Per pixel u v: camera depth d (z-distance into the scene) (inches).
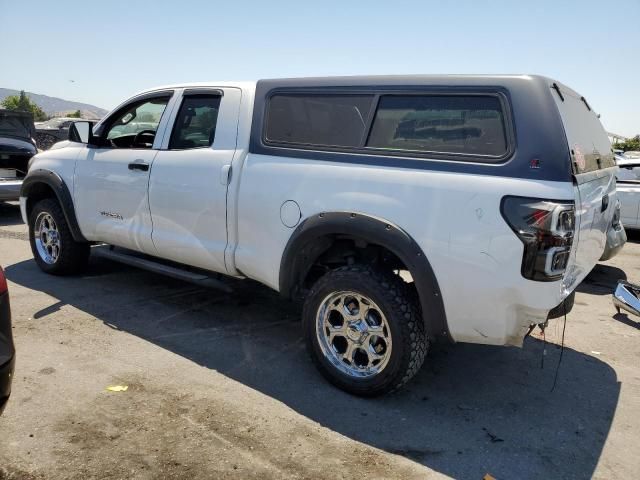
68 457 108.7
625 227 370.3
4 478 101.7
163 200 180.2
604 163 154.4
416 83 132.1
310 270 159.9
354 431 124.3
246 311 199.8
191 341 170.7
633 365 168.6
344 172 137.5
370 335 136.8
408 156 130.3
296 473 107.6
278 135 154.5
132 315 189.6
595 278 273.7
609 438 126.3
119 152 198.5
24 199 233.6
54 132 885.2
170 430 120.0
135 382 141.6
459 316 124.3
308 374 151.9
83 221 211.6
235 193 159.6
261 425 124.3
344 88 143.4
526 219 113.0
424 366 161.9
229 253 163.5
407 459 114.7
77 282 223.5
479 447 120.5
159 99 192.5
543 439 124.9
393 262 145.3
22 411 124.4
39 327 174.2
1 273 104.6
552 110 117.1
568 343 185.5
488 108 122.4
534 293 114.6
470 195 119.3
